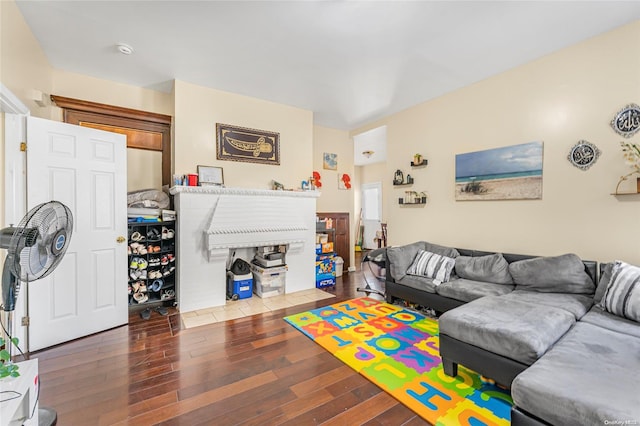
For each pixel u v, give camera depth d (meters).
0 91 1.82
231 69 3.08
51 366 2.10
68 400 1.72
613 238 2.44
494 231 3.25
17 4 2.06
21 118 2.25
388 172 4.56
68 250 2.49
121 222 2.85
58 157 2.43
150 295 3.37
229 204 3.48
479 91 3.35
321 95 3.79
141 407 1.66
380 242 7.69
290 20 2.26
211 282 3.40
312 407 1.66
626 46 2.34
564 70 2.69
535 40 2.56
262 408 1.66
